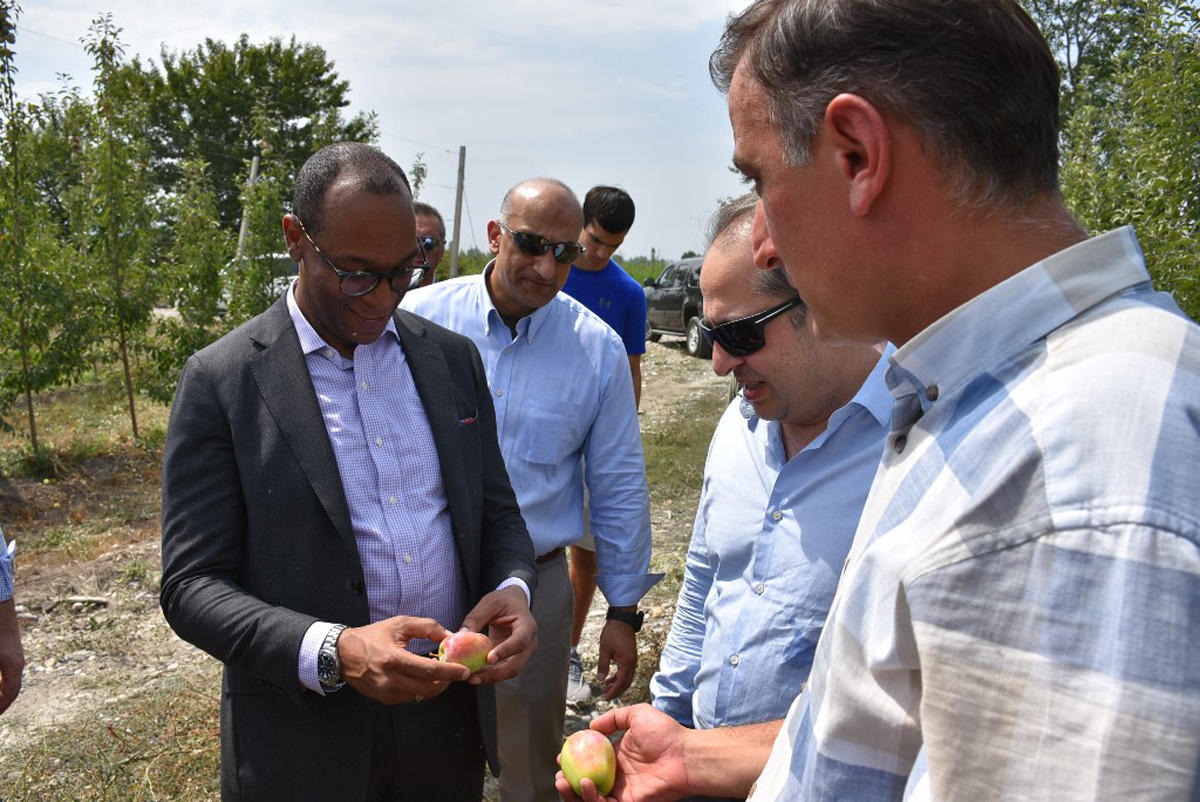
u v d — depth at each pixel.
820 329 1.12
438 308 3.46
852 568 1.00
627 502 3.44
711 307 2.04
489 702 2.45
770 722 1.79
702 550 2.40
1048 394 0.84
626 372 3.49
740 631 2.05
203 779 3.98
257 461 2.17
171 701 4.66
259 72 46.12
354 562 2.21
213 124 46.00
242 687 2.24
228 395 2.19
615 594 3.44
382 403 2.34
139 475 9.73
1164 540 0.71
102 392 13.69
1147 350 0.81
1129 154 5.11
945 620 0.80
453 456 2.41
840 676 0.97
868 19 0.94
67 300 10.00
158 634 5.62
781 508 2.04
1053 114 0.95
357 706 2.21
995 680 0.76
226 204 45.78
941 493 0.87
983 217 0.95
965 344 0.93
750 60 1.08
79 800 3.82
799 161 1.02
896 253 0.99
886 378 1.01
